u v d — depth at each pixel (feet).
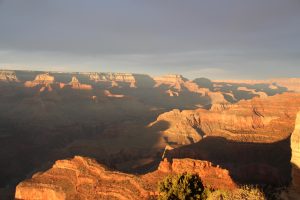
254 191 110.22
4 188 510.58
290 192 115.24
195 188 141.08
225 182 258.57
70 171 311.68
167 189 146.10
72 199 274.16
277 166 442.50
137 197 248.93
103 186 272.10
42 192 295.89
